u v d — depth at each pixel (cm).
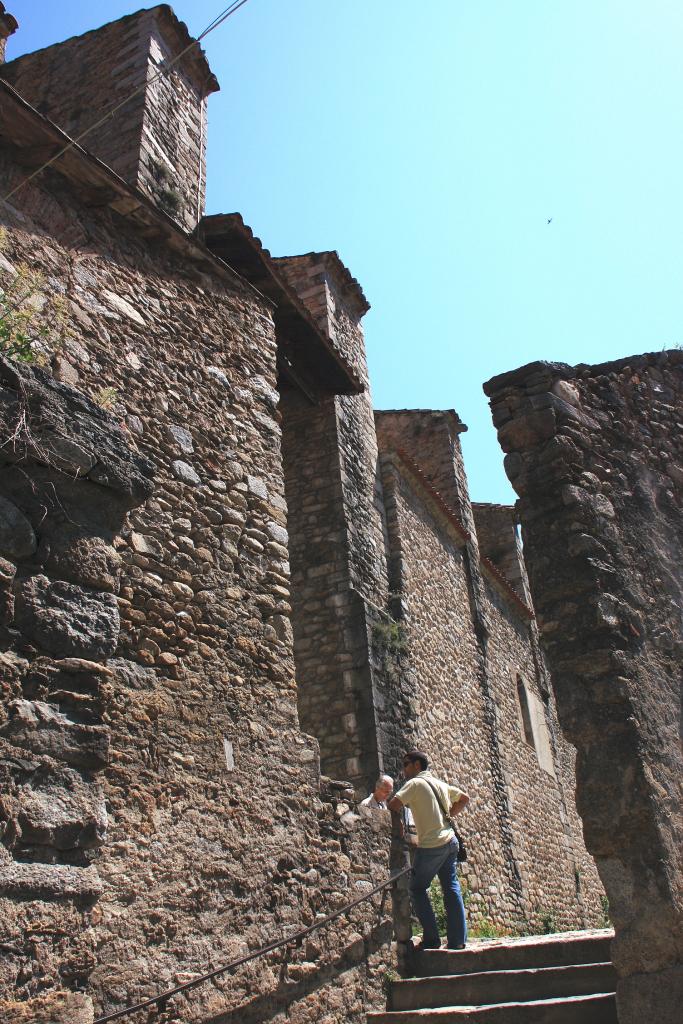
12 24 851
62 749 287
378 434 1662
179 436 586
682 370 640
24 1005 257
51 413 324
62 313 528
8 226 518
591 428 533
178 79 873
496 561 1858
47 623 297
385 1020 512
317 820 567
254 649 571
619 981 393
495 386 545
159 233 635
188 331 639
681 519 554
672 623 499
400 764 880
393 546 1102
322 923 496
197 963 440
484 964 568
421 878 602
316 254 1222
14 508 300
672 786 431
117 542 504
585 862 1591
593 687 438
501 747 1302
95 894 288
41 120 521
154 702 481
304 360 995
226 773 507
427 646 1105
